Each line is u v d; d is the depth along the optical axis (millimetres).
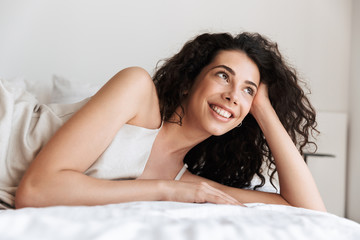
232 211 854
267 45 1492
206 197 1068
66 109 1260
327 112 3270
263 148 1673
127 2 3031
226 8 3197
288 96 1547
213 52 1385
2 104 1161
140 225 577
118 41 3012
